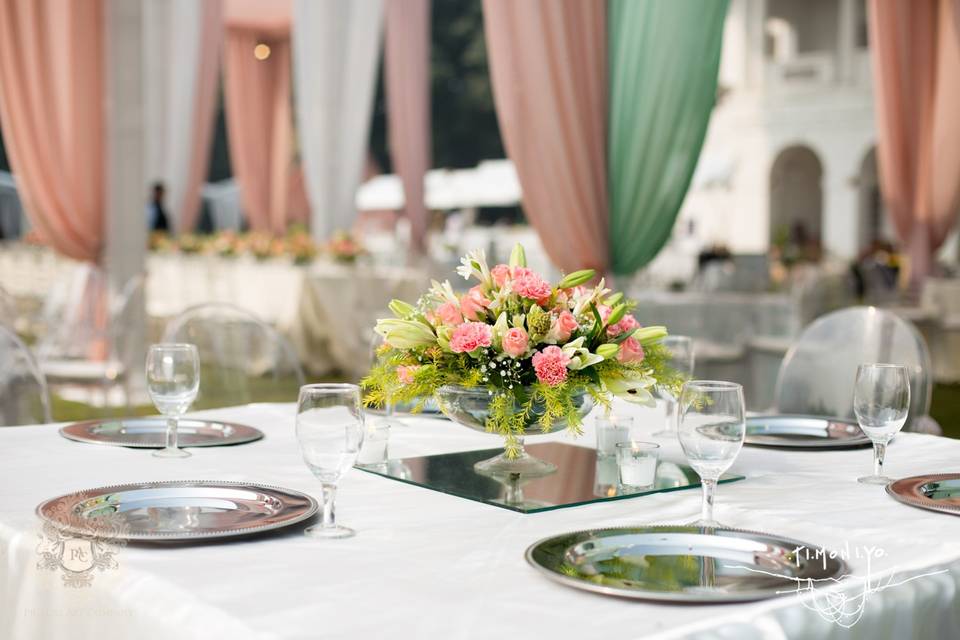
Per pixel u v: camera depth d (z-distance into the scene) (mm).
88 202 6016
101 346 5906
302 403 1321
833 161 18844
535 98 4309
